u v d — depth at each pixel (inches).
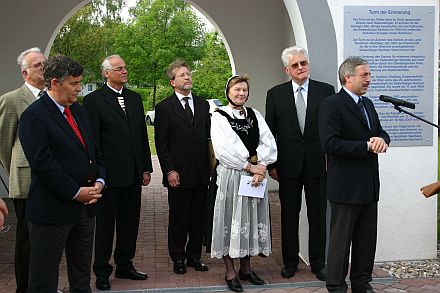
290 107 177.9
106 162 167.9
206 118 186.7
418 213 199.6
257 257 206.1
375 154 155.4
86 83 901.2
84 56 860.6
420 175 198.5
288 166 177.9
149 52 1011.3
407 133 196.7
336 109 152.6
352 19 191.6
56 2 329.7
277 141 181.2
